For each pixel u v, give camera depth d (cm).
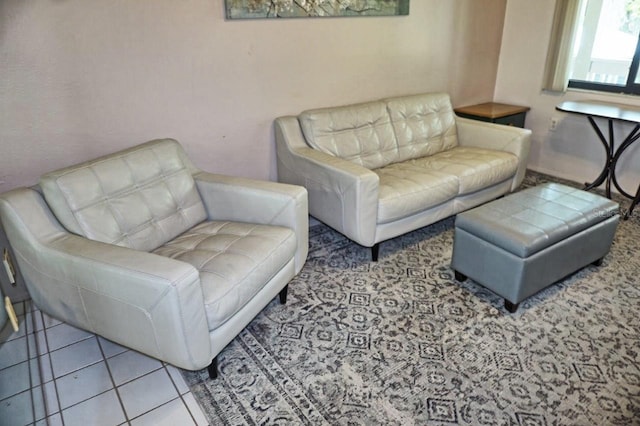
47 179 175
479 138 329
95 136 221
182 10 227
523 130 311
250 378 176
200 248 193
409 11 319
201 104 250
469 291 229
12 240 177
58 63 201
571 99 360
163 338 152
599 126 347
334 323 207
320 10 275
